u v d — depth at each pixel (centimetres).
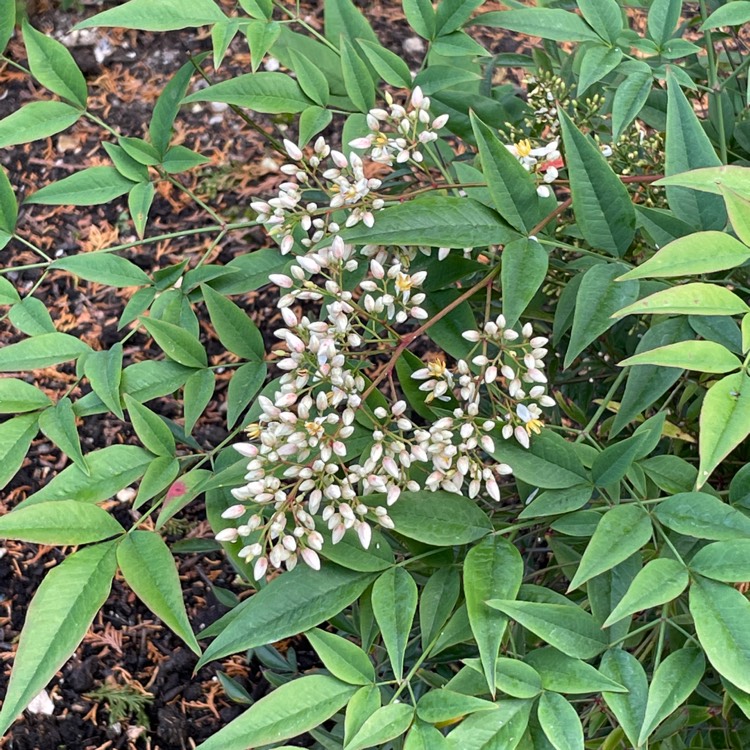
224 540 31
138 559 31
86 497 33
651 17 38
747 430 24
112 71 84
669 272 26
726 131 44
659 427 31
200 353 37
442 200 32
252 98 38
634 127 48
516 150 35
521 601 29
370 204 34
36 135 39
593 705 39
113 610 63
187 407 37
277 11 81
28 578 64
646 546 33
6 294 38
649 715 26
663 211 33
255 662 61
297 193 35
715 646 25
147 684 60
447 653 37
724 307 26
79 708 59
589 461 32
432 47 40
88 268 39
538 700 28
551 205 36
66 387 70
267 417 32
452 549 33
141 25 36
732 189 27
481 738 27
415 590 30
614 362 50
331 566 31
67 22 86
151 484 34
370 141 36
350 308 33
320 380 32
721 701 36
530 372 32
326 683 28
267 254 41
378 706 28
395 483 32
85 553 30
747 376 26
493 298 46
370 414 32
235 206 77
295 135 80
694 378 43
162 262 75
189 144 80
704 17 42
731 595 26
